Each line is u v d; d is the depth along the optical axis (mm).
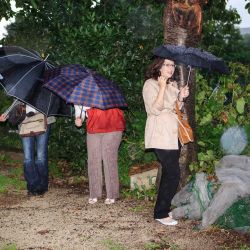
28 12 9836
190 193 5902
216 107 6996
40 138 6734
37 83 6379
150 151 6855
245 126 6941
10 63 6477
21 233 5230
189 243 4949
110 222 5586
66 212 5996
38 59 6660
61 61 7516
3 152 10281
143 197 6602
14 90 6195
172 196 5422
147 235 5160
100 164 6336
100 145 6273
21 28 10281
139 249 4766
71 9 8086
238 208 5348
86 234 5195
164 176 5336
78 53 7492
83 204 6375
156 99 5133
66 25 8062
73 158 7922
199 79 7246
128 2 8227
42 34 9820
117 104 6066
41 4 8734
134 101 7527
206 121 6805
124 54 7551
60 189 7281
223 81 7266
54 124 7824
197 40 6305
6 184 7453
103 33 7375
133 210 6051
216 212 5348
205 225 5324
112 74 7297
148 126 5301
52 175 8133
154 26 7965
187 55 5109
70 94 5930
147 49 7719
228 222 5309
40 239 5051
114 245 4848
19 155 10180
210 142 6742
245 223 5258
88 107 6160
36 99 6293
